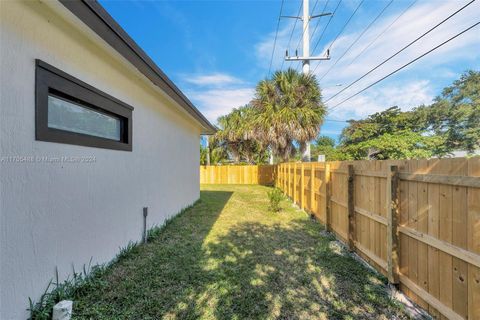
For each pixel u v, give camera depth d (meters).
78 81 2.51
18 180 1.87
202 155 19.75
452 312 1.89
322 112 11.07
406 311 2.20
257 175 17.19
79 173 2.58
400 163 2.58
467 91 15.29
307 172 6.43
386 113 17.83
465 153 14.70
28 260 1.94
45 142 2.12
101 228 2.97
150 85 4.14
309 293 2.49
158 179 4.85
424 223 2.21
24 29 1.91
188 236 4.34
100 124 3.04
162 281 2.66
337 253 3.59
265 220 5.66
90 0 1.96
